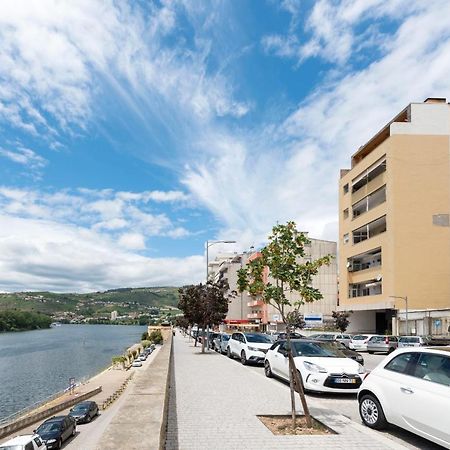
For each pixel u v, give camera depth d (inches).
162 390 314.8
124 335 6717.5
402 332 1573.6
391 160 1665.8
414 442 277.9
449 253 1627.7
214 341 1268.5
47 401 1679.4
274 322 2637.8
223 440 271.4
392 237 1632.6
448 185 1658.5
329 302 2615.7
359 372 448.5
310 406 373.7
